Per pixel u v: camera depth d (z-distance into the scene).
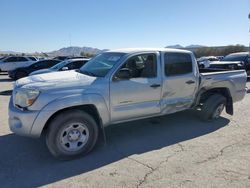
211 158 4.47
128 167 4.16
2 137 5.47
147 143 5.18
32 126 4.20
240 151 4.77
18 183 3.71
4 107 8.48
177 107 5.79
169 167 4.15
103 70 4.98
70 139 4.45
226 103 6.79
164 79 5.44
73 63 13.16
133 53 5.12
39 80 4.57
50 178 3.85
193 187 3.56
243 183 3.66
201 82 6.12
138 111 5.17
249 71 15.65
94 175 3.92
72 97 4.36
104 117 4.78
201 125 6.30
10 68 22.61
